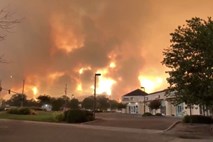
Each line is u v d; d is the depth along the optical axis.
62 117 43.03
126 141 21.89
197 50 26.86
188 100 26.56
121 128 32.53
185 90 26.53
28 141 20.14
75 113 41.56
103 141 21.53
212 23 26.88
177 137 25.17
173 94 31.36
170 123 36.78
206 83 25.56
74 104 99.00
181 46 27.41
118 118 48.34
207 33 26.27
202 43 26.50
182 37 27.38
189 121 34.22
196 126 31.23
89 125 36.66
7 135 23.27
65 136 23.75
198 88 26.19
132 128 32.66
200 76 26.06
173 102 28.19
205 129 29.50
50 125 35.25
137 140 22.61
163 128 32.41
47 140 21.00
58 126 33.84
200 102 26.34
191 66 26.44
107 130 29.95
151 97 89.94
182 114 63.00
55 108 92.75
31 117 48.69
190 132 28.00
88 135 24.89
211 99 26.16
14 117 49.31
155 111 80.44
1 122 38.62
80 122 40.94
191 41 26.88
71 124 38.16
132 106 104.81
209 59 25.69
